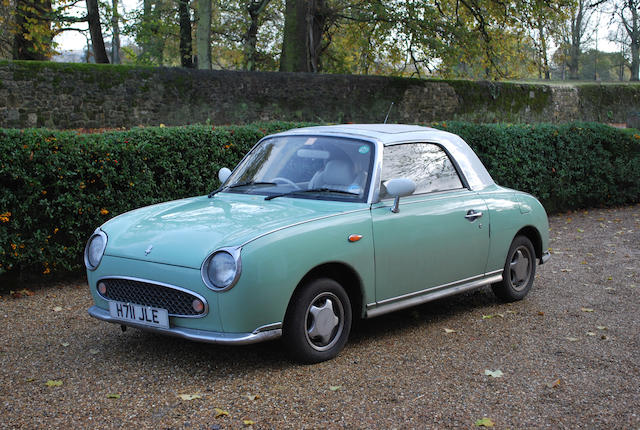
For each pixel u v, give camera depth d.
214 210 4.59
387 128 5.39
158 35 33.09
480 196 5.56
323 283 4.26
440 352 4.65
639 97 44.84
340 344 4.44
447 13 29.36
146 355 4.51
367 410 3.60
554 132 11.91
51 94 24.09
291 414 3.53
